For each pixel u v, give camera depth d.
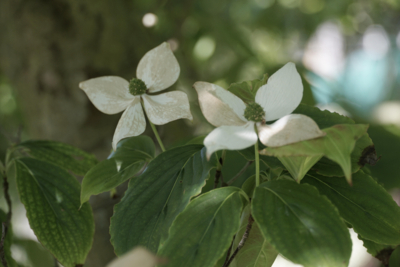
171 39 1.28
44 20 0.94
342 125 0.54
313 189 0.56
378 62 2.10
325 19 2.08
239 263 0.61
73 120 0.97
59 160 0.70
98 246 0.91
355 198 0.59
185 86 1.38
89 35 0.96
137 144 0.66
